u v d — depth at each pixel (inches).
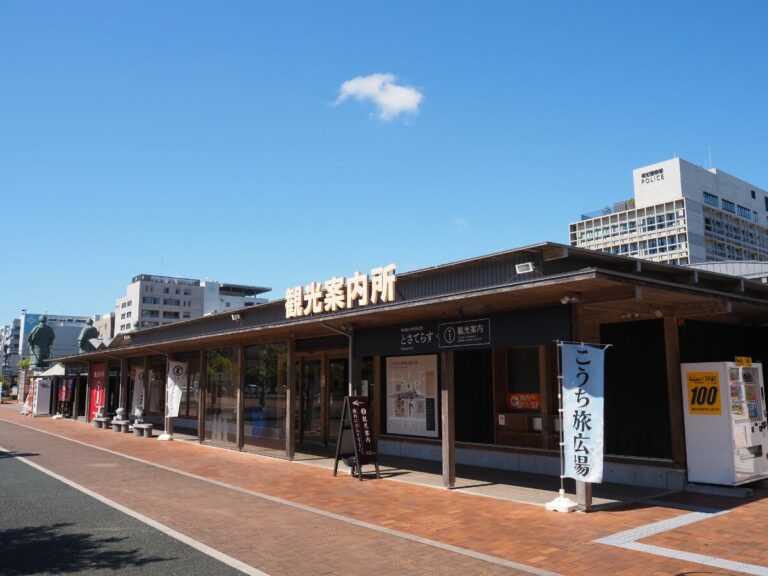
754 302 388.8
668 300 369.1
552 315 343.0
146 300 4350.4
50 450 652.1
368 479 453.4
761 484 394.0
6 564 246.4
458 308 383.9
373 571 236.4
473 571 235.3
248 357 654.5
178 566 242.7
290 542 278.1
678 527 294.4
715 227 3764.8
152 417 1012.5
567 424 333.7
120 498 382.9
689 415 382.3
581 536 281.7
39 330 2134.6
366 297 469.4
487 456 500.4
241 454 614.9
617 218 3887.8
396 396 587.8
